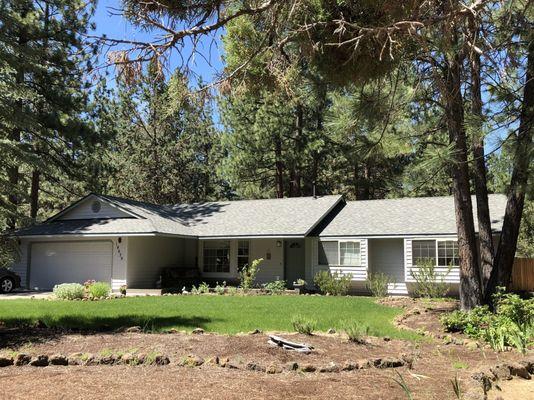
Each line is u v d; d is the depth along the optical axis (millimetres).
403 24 3725
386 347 7770
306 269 21906
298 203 24578
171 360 6555
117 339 7855
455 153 8664
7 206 9961
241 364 6312
